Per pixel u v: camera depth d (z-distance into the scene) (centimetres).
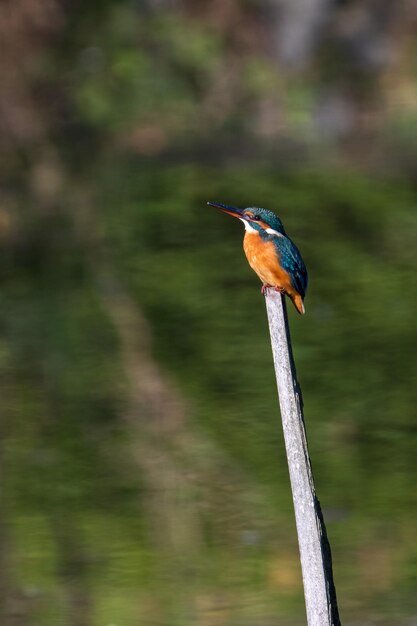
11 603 930
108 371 1368
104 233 1841
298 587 955
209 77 2712
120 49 2741
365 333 1454
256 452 1179
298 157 2308
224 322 1502
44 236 1828
